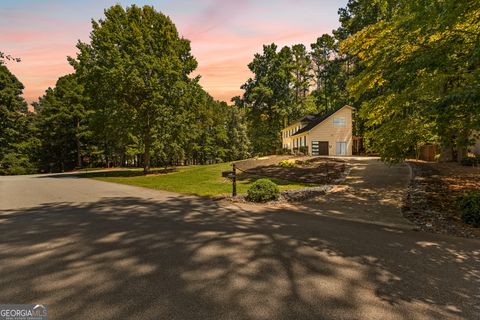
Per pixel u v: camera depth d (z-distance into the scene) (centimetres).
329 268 412
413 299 325
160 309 294
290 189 1234
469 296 335
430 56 782
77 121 4609
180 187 1433
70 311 288
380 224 709
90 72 2323
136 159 5453
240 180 1662
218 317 280
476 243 558
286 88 5419
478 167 1530
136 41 2353
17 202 1000
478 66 898
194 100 2588
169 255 457
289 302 312
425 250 505
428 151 2300
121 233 585
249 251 480
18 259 435
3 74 4178
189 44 2695
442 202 908
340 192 1178
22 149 4747
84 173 2961
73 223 673
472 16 796
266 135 5381
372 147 1366
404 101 1021
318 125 3328
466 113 809
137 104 2439
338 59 4809
